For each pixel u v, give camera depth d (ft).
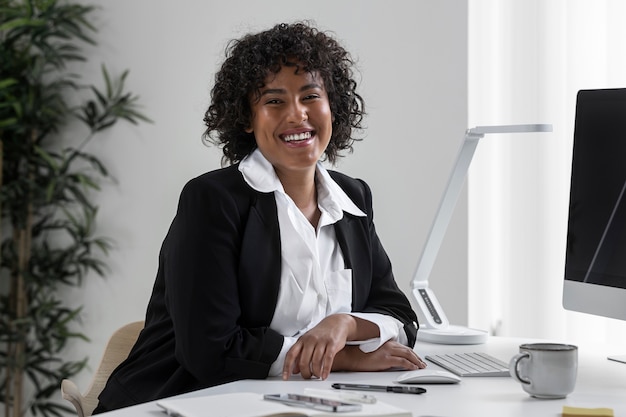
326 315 6.92
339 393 5.32
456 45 11.19
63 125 13.32
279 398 5.15
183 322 6.38
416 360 6.64
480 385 5.99
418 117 11.39
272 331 6.42
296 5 11.96
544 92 11.25
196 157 12.68
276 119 6.72
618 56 10.77
